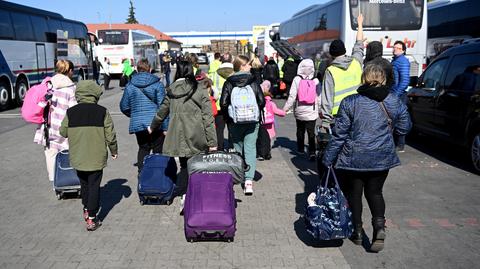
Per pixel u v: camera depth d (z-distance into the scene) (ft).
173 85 18.74
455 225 18.07
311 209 15.24
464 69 28.09
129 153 31.86
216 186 16.80
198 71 26.55
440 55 32.24
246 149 21.85
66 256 15.56
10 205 20.99
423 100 32.30
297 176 25.32
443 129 29.60
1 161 29.96
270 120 28.37
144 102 21.99
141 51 137.49
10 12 62.54
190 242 16.62
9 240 16.98
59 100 21.68
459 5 61.87
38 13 72.43
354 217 15.84
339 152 15.14
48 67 74.28
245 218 18.95
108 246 16.35
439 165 27.78
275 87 70.59
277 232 17.46
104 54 122.31
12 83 62.03
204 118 18.69
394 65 28.48
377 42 21.21
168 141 18.78
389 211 19.67
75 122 17.20
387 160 14.66
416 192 22.34
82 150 17.15
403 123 15.05
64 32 82.07
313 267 14.60
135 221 18.79
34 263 15.06
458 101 27.63
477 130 25.98
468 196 21.68
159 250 15.97
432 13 68.18
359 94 14.96
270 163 28.35
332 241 16.56
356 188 15.67
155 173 20.79
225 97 21.24
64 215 19.61
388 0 50.21
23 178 25.72
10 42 61.93
